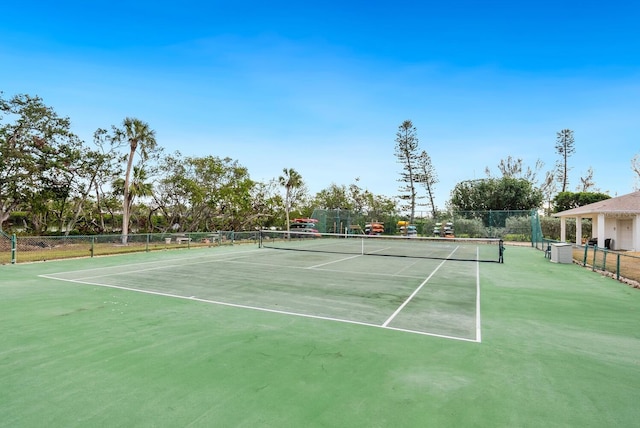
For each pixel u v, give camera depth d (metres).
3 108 22.77
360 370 3.79
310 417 2.81
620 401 3.15
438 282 9.70
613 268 12.77
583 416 2.88
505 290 8.59
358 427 2.68
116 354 4.16
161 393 3.21
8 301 6.95
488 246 24.98
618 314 6.32
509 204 40.25
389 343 4.69
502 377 3.64
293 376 3.61
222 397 3.14
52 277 10.02
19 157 22.91
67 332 4.98
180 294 7.77
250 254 17.64
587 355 4.30
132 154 26.84
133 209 33.09
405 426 2.70
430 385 3.43
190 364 3.89
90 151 27.06
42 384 3.37
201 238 24.89
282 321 5.70
